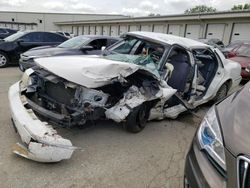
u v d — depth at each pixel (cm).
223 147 196
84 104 348
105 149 362
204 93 553
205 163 206
